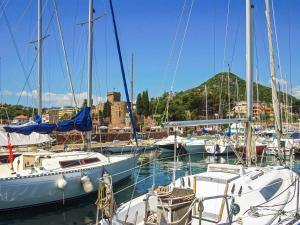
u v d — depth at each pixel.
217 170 7.65
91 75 13.83
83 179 10.77
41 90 15.75
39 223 9.09
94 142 27.62
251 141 8.80
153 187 6.98
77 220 9.34
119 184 13.22
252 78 8.88
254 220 6.06
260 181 7.26
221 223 5.88
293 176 8.52
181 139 26.33
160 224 5.39
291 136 23.20
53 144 22.55
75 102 17.03
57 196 10.38
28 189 9.84
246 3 8.91
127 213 5.98
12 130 11.02
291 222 6.29
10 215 9.77
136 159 14.33
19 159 11.06
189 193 5.69
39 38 15.81
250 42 8.88
